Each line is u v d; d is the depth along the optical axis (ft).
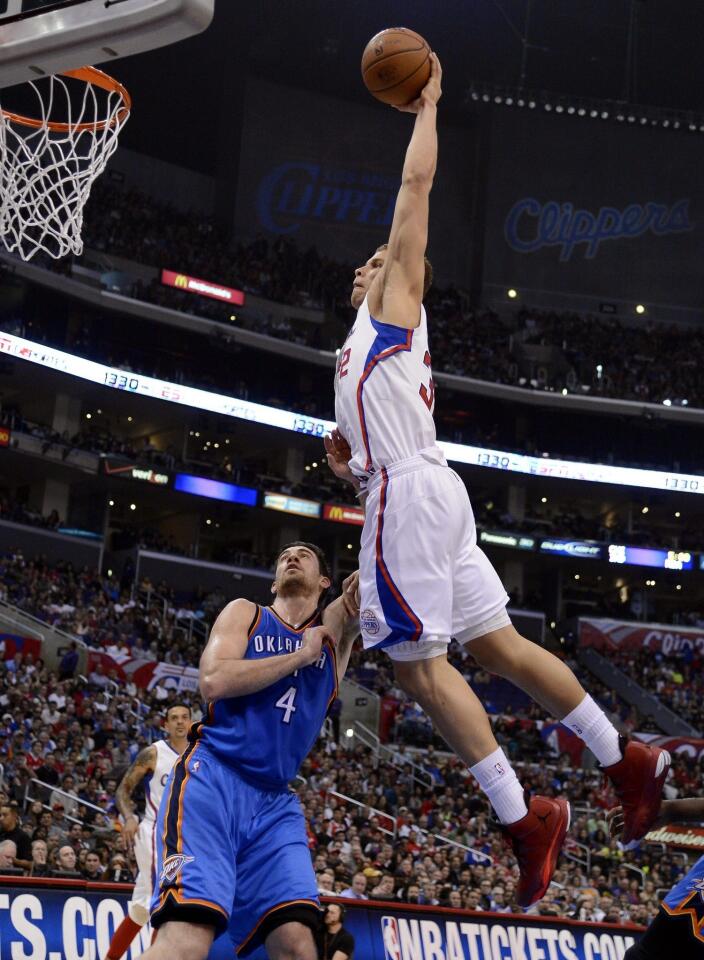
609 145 147.33
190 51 140.97
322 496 128.26
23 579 100.63
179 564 120.06
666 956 11.88
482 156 148.36
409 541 12.30
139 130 141.28
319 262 140.67
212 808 13.11
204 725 13.80
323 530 134.31
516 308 144.66
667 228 146.92
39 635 89.51
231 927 13.57
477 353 137.28
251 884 13.32
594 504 145.89
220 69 144.77
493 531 128.88
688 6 129.70
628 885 64.69
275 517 129.59
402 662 12.37
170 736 26.66
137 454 121.19
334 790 72.74
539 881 12.00
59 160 32.81
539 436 139.85
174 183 142.61
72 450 114.73
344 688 100.53
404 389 12.71
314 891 13.29
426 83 13.30
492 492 139.74
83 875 36.86
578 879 63.98
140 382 118.52
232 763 13.52
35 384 118.42
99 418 129.29
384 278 13.07
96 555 116.88
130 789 26.08
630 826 12.46
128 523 132.77
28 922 25.96
